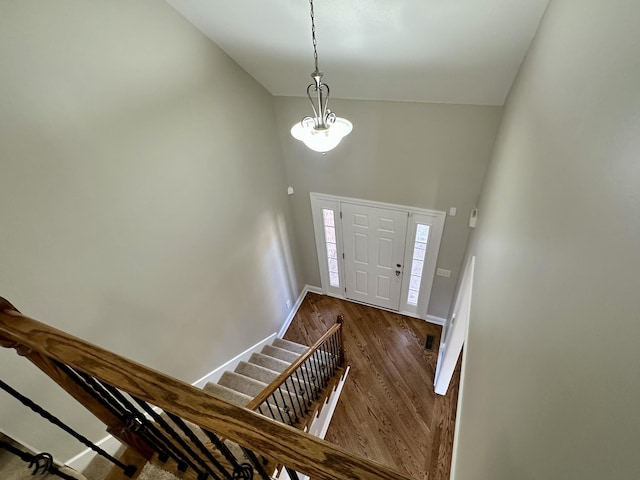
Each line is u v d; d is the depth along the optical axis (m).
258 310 4.08
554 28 1.37
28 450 1.41
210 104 2.73
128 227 2.14
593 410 0.55
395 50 2.45
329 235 4.75
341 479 0.65
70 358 0.89
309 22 2.28
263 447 0.71
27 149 1.57
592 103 0.80
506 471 0.99
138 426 1.34
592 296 0.63
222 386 3.11
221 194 3.04
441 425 3.62
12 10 1.46
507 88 2.63
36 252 1.65
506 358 1.22
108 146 1.95
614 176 0.62
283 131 3.89
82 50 1.75
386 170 3.76
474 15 1.94
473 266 2.77
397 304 5.03
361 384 4.09
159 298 2.47
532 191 1.26
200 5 2.21
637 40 0.60
